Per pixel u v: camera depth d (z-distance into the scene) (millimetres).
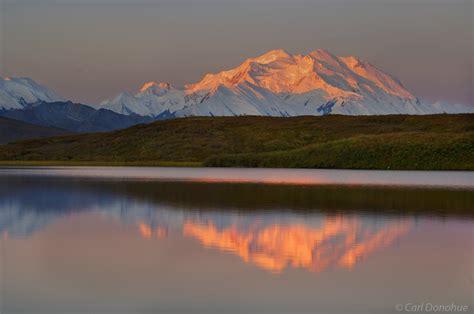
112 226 54094
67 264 39281
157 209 66125
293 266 38781
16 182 107875
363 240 47062
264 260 40312
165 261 40000
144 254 42125
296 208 67062
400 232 50625
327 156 183500
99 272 37406
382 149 178500
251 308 31203
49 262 39781
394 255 41781
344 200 75688
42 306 31484
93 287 34438
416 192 86875
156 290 33906
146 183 106188
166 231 51344
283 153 196500
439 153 171250
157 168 179250
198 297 32750
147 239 47688
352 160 177125
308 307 31359
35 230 51688
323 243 46031
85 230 51750
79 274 36938
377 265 39031
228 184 103875
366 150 179625
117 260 40500
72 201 73812
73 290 33844
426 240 47031
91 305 31672
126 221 57094
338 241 46781
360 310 31031
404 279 35875
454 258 40844
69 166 198375
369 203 71938
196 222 56312
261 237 48406
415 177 124688
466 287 34531
